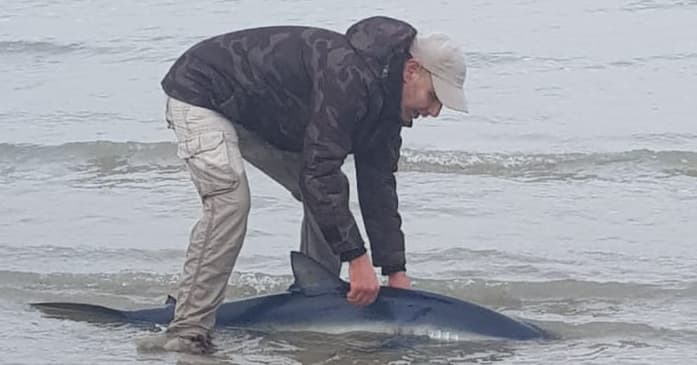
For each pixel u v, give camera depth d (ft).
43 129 36.11
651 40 46.47
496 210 27.91
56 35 49.55
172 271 24.02
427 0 55.26
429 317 20.59
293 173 20.59
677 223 26.76
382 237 20.66
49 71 44.70
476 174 31.19
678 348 20.38
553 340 20.67
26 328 21.44
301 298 20.98
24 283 23.52
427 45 18.25
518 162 31.83
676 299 22.41
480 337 20.49
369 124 18.69
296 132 19.08
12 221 27.40
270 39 18.85
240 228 19.40
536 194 29.14
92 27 51.13
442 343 20.43
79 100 40.09
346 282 20.81
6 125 36.68
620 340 20.71
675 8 51.78
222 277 19.70
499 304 22.41
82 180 31.09
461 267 24.13
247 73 18.88
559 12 51.88
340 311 20.72
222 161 19.08
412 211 27.84
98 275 23.70
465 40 47.34
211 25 51.75
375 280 19.02
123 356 20.06
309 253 21.39
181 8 54.70
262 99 18.92
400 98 18.47
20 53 47.24
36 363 20.04
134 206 28.55
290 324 20.84
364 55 18.17
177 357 19.88
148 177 31.24
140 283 23.44
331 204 18.48
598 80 41.16
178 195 29.48
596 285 22.91
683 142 33.78
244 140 20.07
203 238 19.43
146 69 44.88
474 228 26.58
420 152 32.35
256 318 20.98
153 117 37.58
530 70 42.73
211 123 19.13
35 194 29.68
